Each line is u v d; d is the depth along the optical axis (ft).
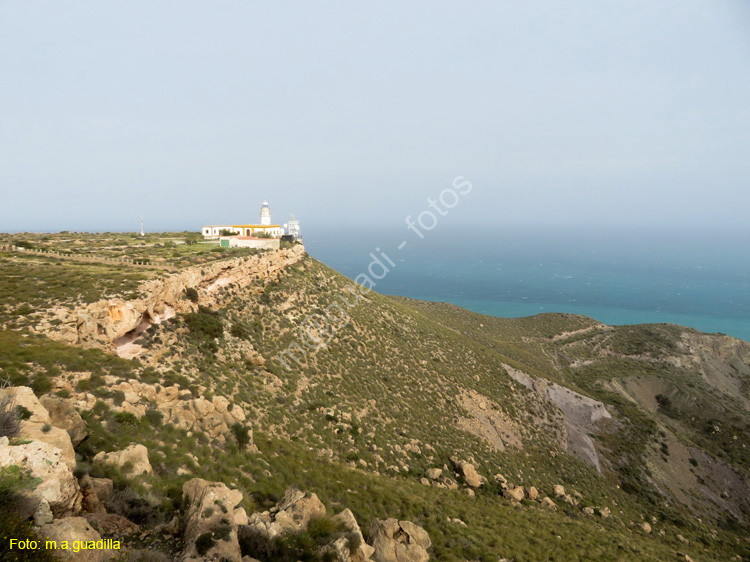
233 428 72.64
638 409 225.56
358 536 41.19
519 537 76.38
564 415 187.73
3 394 40.91
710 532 134.31
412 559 45.21
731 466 181.06
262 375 113.19
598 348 351.67
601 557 78.59
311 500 45.91
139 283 106.52
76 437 44.73
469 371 187.52
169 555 31.14
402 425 123.34
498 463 127.13
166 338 105.29
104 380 64.85
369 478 83.76
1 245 189.78
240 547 34.40
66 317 83.87
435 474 103.14
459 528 71.20
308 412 106.93
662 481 158.71
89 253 167.12
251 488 57.82
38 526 26.03
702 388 279.49
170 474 49.29
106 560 26.63
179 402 70.23
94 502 34.83
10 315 80.64
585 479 143.13
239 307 142.31
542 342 366.84
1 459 28.50
